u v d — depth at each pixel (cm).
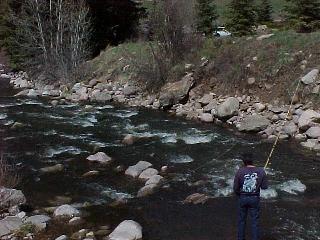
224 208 1093
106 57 3066
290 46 2158
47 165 1416
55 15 3234
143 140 1698
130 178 1309
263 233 958
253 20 2627
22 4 3500
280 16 3175
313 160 1444
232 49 2339
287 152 1528
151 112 2214
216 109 2034
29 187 1235
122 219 1034
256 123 1794
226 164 1412
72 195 1182
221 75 2266
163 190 1210
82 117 2092
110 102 2497
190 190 1208
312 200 1134
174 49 2534
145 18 3634
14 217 996
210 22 2805
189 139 1705
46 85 3012
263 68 2136
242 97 2109
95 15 3425
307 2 2394
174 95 2258
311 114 1720
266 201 1128
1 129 1852
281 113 1894
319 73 1930
